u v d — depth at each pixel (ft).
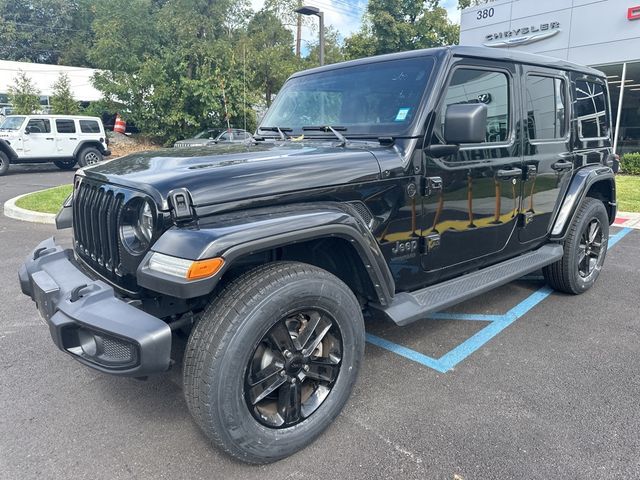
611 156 16.14
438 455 7.80
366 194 8.63
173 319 8.26
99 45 81.05
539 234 13.19
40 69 107.55
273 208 7.53
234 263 8.15
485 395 9.52
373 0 103.30
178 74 80.64
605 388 9.73
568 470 7.43
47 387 9.93
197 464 7.66
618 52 48.11
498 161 11.03
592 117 15.07
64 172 60.08
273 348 7.50
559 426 8.50
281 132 11.44
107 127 104.42
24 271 8.99
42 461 7.72
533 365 10.71
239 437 7.09
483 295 15.19
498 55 10.91
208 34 85.97
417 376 10.28
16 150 55.57
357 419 8.77
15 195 38.78
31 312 13.83
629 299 14.74
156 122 81.82
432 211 9.77
